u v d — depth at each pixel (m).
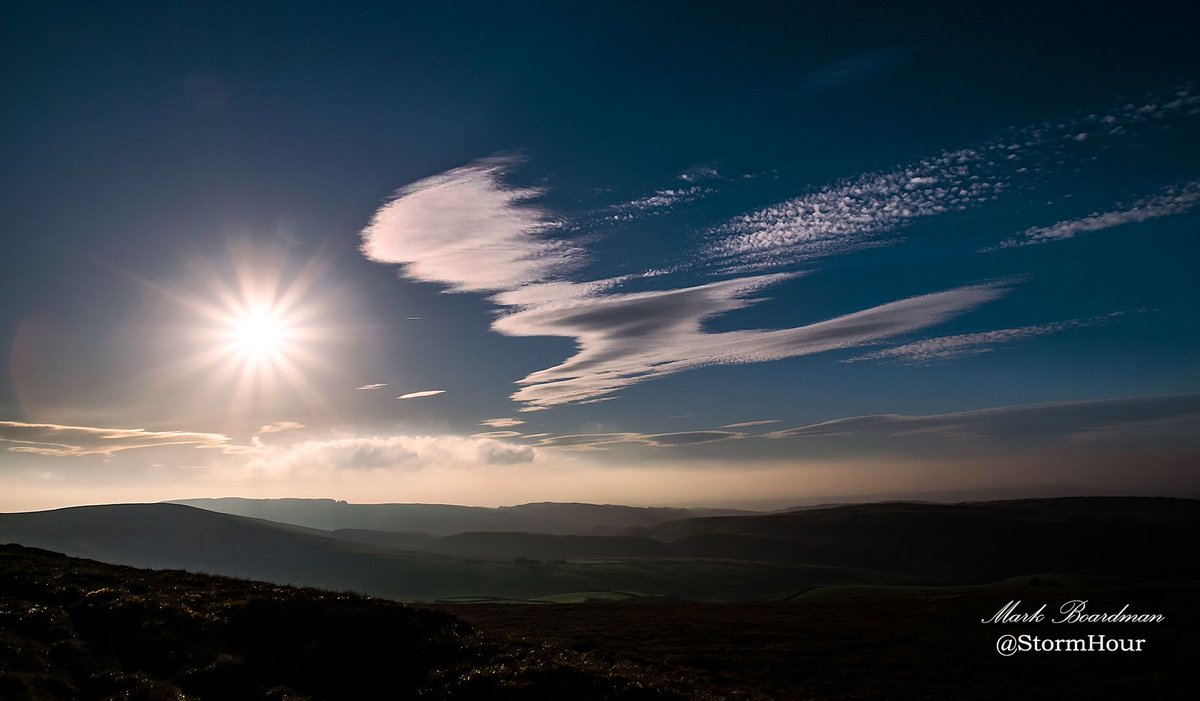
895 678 45.66
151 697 20.84
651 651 51.97
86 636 26.89
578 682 26.73
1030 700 40.34
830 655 52.47
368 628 30.62
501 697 24.69
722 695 34.47
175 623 29.00
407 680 26.86
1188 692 41.16
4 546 45.12
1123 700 40.06
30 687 20.20
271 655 27.86
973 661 50.28
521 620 70.50
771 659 50.62
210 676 24.47
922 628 63.94
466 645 30.03
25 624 26.34
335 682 26.23
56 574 35.03
